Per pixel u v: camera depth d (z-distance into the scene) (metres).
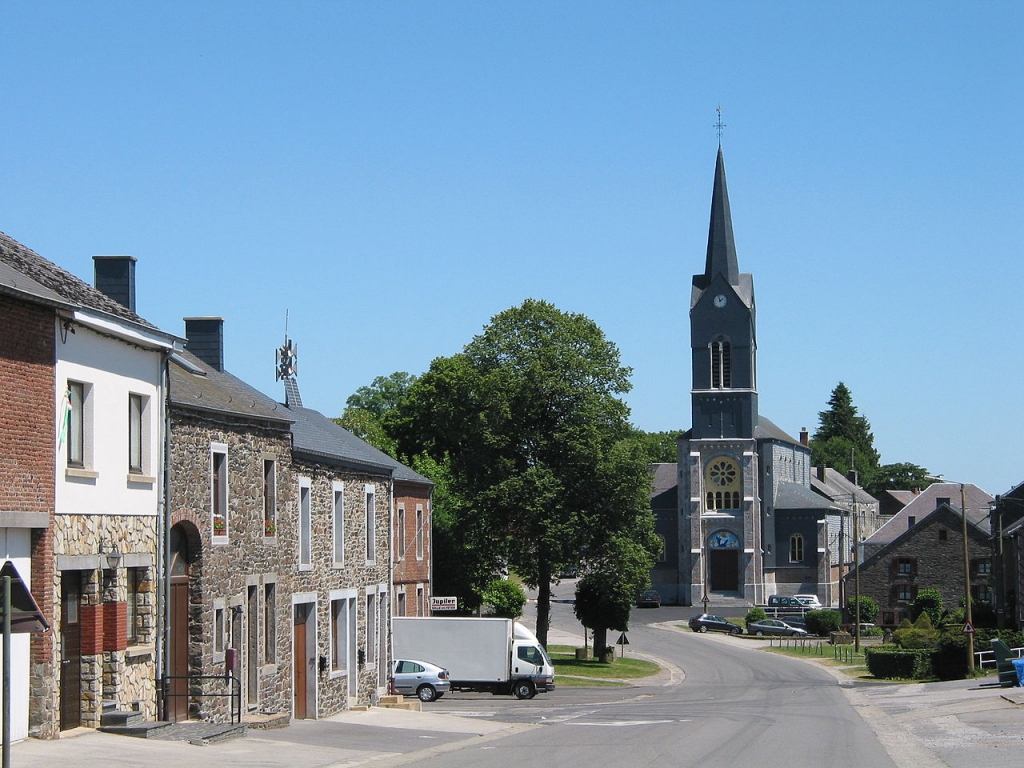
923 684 55.50
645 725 34.84
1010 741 27.58
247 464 30.75
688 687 59.34
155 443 26.09
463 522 68.81
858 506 145.38
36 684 21.84
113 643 24.20
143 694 25.34
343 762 23.70
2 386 20.81
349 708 38.72
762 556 118.25
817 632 94.88
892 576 93.69
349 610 39.22
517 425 69.69
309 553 35.25
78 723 23.58
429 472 77.81
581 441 67.56
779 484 123.62
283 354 44.88
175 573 27.27
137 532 25.27
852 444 192.38
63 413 22.69
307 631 35.38
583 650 71.81
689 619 107.50
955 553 92.44
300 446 34.72
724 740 29.20
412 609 53.84
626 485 67.50
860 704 44.78
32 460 21.61
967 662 57.34
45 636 21.89
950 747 26.75
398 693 46.53
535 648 51.00
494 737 30.78
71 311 22.56
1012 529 70.69
